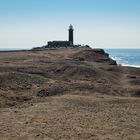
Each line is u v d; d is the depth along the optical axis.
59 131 24.78
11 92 40.25
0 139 22.84
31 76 48.75
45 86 44.47
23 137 23.34
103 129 25.62
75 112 30.89
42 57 89.50
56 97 38.19
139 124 27.52
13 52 111.75
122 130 25.56
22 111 31.58
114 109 32.88
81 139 23.06
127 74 67.50
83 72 58.81
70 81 51.53
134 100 38.06
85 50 107.81
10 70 54.47
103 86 46.72
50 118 28.47
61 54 107.56
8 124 26.70
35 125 26.34
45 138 23.14
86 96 39.12
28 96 39.47
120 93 45.66
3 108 33.78
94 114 30.44
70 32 185.38
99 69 63.53
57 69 60.44
